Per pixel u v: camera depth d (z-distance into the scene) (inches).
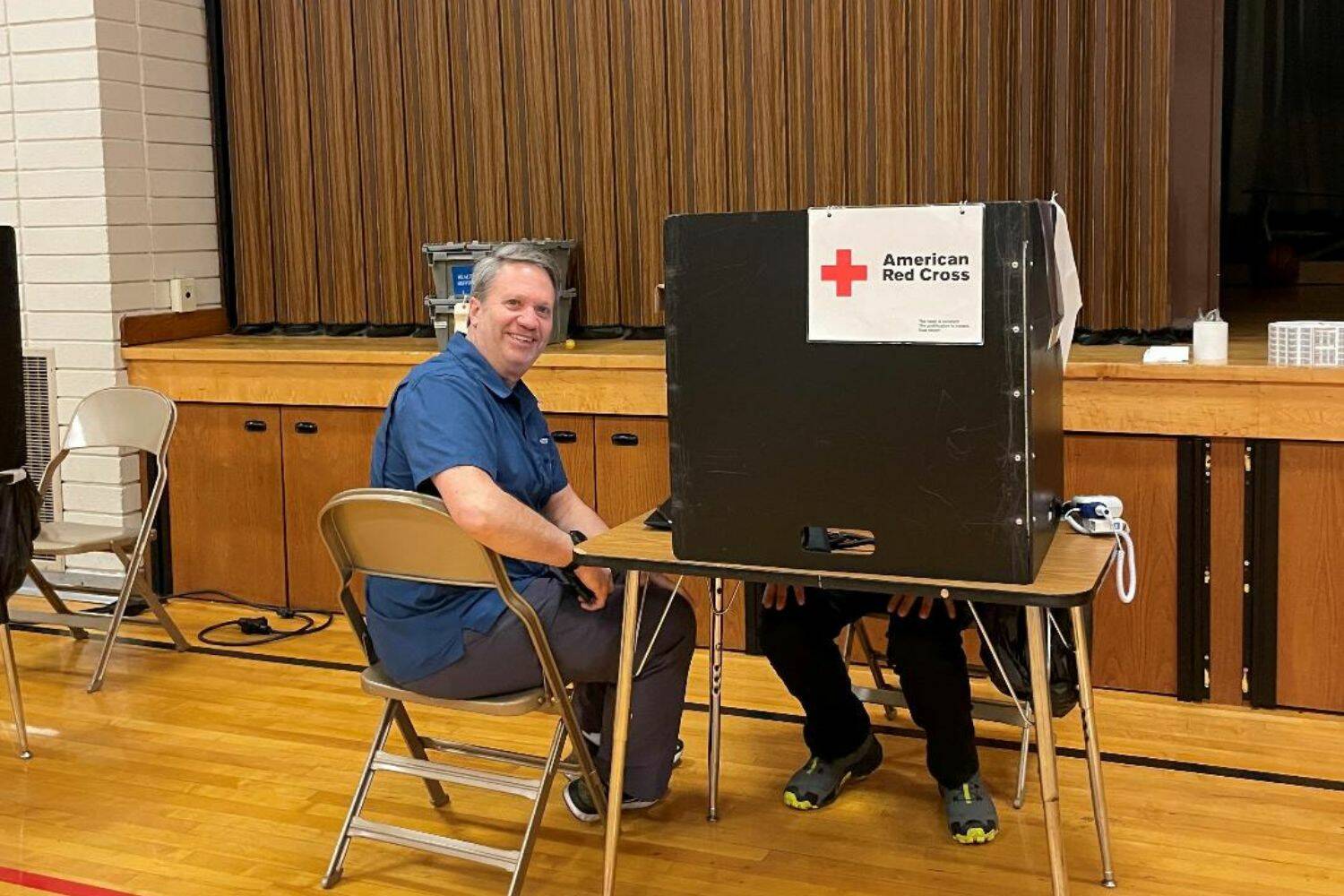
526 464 118.3
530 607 108.3
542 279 115.6
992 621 114.8
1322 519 145.3
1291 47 208.7
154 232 205.6
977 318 88.1
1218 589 150.2
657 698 117.0
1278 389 143.6
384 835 113.3
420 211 203.3
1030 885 111.6
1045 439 96.3
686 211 187.3
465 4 196.1
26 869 117.5
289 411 190.7
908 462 91.6
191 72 211.2
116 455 200.5
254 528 195.6
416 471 109.4
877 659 145.3
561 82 191.8
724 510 97.0
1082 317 170.1
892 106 175.0
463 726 150.1
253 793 133.0
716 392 95.7
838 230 90.4
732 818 125.5
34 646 181.2
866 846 119.3
